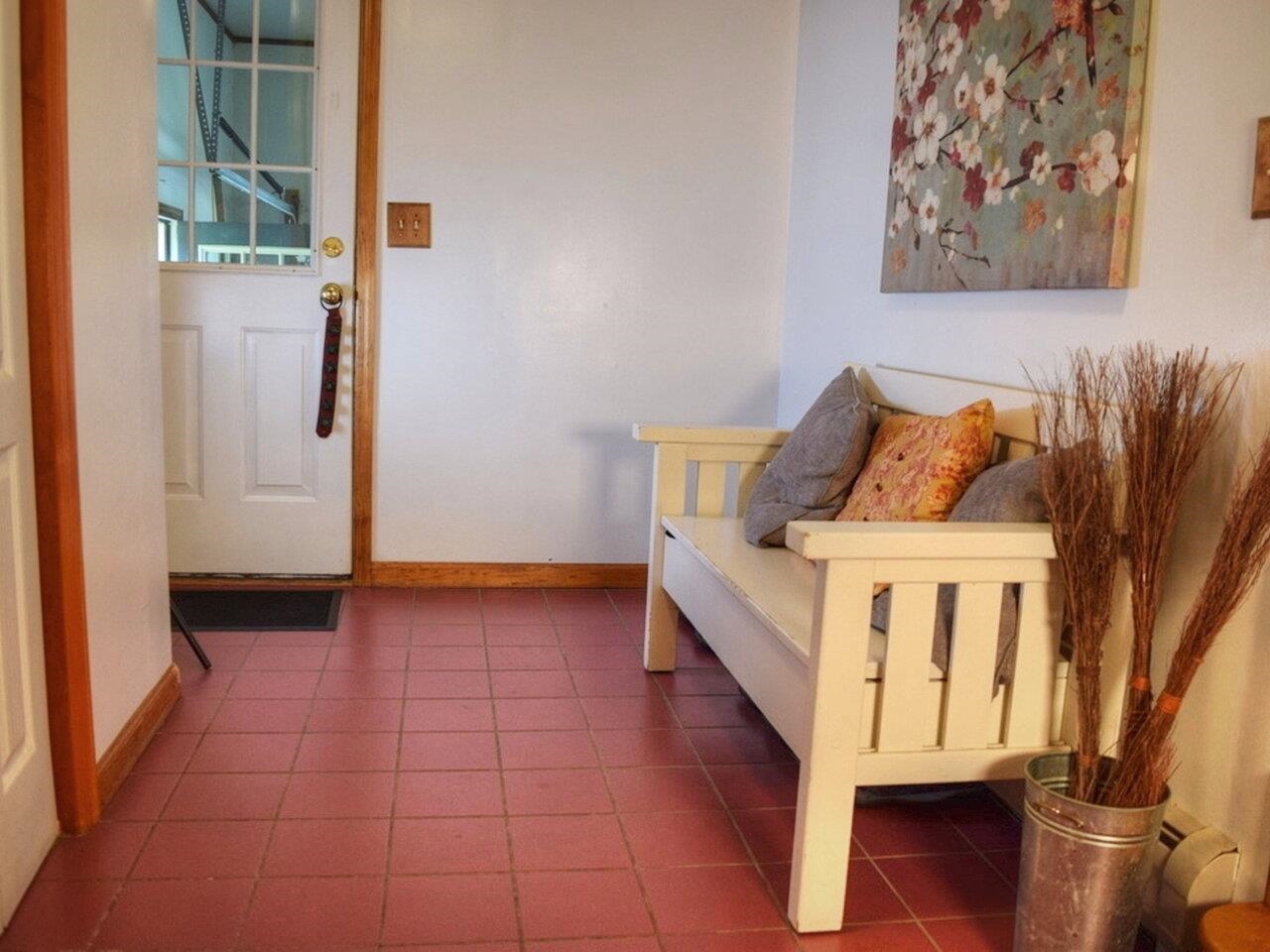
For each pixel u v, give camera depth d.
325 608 3.60
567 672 3.10
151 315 2.58
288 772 2.41
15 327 1.89
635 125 3.81
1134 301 2.02
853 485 2.66
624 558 4.01
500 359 3.85
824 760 1.84
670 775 2.47
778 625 2.06
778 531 2.69
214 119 3.65
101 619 2.25
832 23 3.52
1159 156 1.96
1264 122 1.70
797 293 3.83
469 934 1.84
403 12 3.64
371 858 2.06
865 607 1.81
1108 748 1.94
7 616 1.86
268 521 3.81
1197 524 1.85
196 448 3.75
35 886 1.93
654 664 3.13
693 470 4.05
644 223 3.86
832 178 3.50
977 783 2.50
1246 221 1.76
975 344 2.59
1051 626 1.94
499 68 3.71
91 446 2.17
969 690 1.93
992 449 2.33
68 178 2.00
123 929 1.81
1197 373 1.71
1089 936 1.69
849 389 2.82
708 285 3.93
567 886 2.00
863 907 1.98
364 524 3.84
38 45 1.88
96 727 2.22
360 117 3.65
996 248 2.42
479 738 2.63
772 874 2.08
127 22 2.37
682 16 3.78
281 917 1.86
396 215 3.72
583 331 3.88
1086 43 2.11
